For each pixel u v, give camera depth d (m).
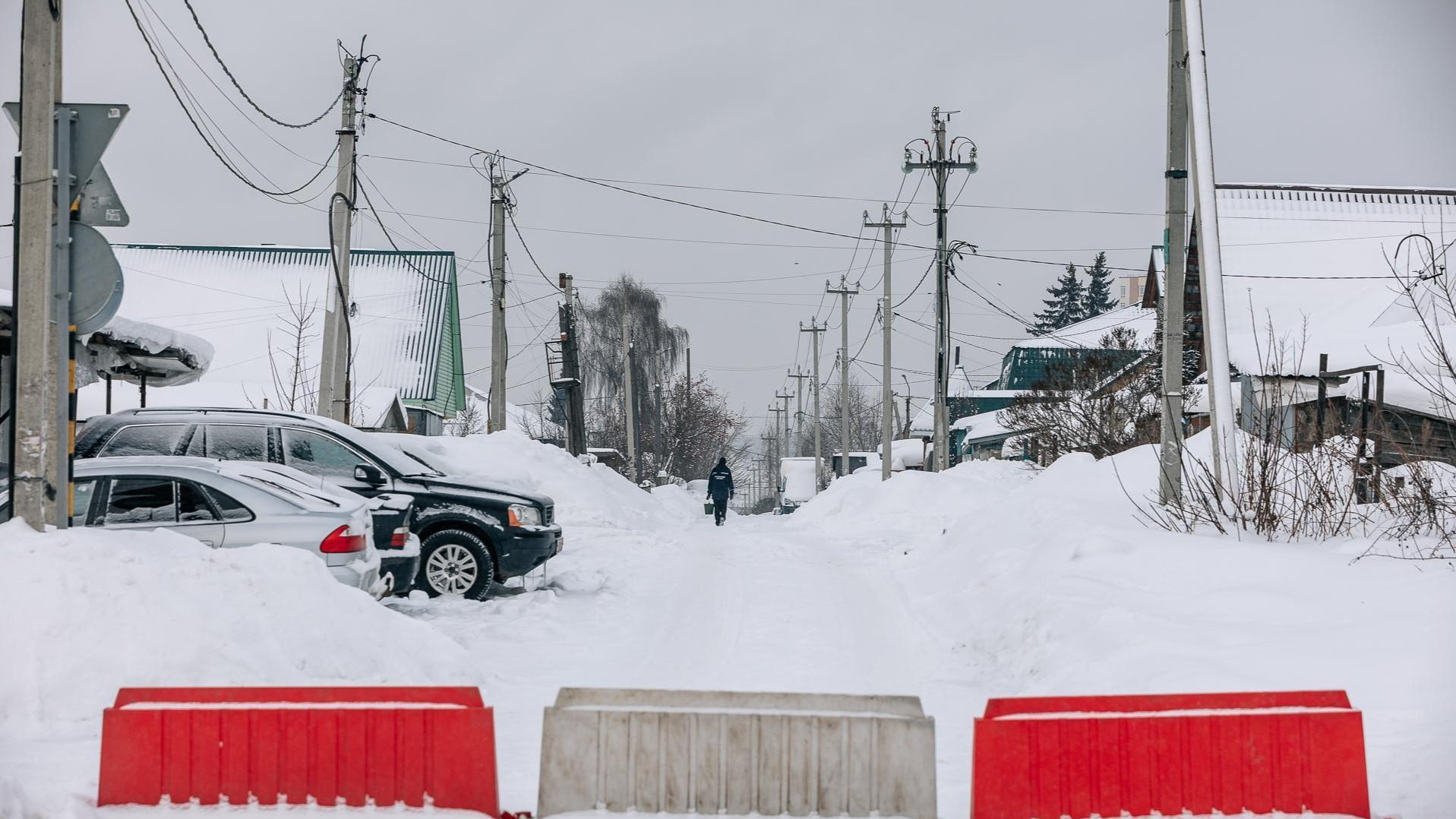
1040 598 23.14
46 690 15.27
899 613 28.22
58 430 18.25
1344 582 20.78
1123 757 10.61
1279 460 28.55
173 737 10.94
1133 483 37.06
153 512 22.94
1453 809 11.47
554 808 10.66
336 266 49.47
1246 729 10.70
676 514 78.25
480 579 29.34
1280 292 88.88
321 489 25.00
